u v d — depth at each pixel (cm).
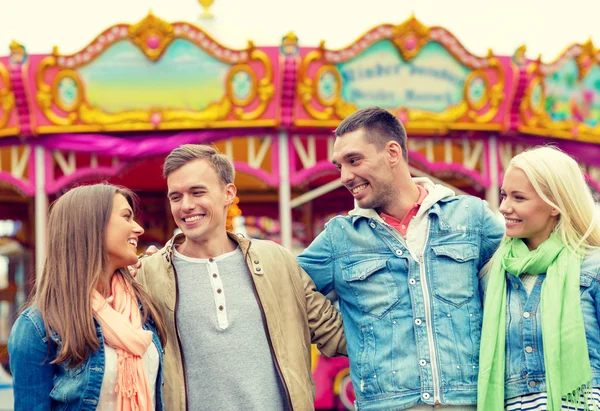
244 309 333
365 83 937
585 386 304
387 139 343
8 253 1407
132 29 908
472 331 333
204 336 327
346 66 926
